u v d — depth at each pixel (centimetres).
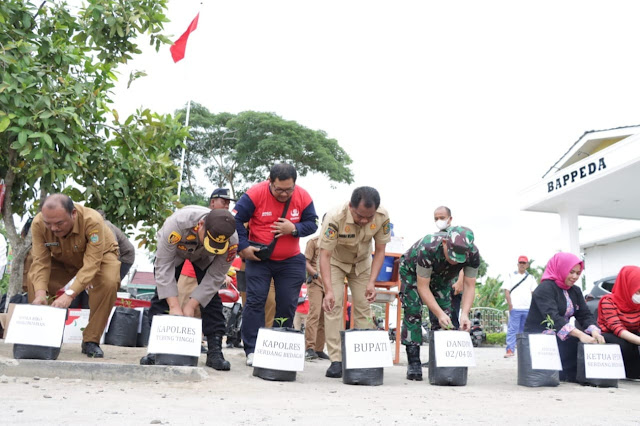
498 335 1617
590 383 499
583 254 2036
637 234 1755
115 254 536
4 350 520
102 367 403
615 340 564
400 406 346
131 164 735
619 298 569
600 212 1522
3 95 569
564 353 540
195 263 489
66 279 537
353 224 496
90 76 710
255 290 512
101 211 680
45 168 595
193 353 433
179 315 446
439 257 489
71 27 706
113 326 690
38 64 625
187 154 3039
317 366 611
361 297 527
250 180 3011
